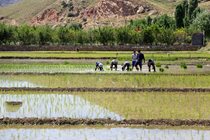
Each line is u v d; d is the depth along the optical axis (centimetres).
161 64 17338
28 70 14800
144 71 14400
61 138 5994
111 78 12475
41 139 5938
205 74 13250
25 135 6175
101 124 6825
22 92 10069
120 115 7481
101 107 8212
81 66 16288
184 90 10156
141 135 6172
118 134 6219
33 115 7525
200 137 6066
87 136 6106
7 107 8281
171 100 8956
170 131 6419
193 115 7456
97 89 10225
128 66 14675
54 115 7512
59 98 9269
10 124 6825
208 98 9225
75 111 7856
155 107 8181
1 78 12669
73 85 11125
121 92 10000
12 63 17638
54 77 12812
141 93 9875
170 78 12431
